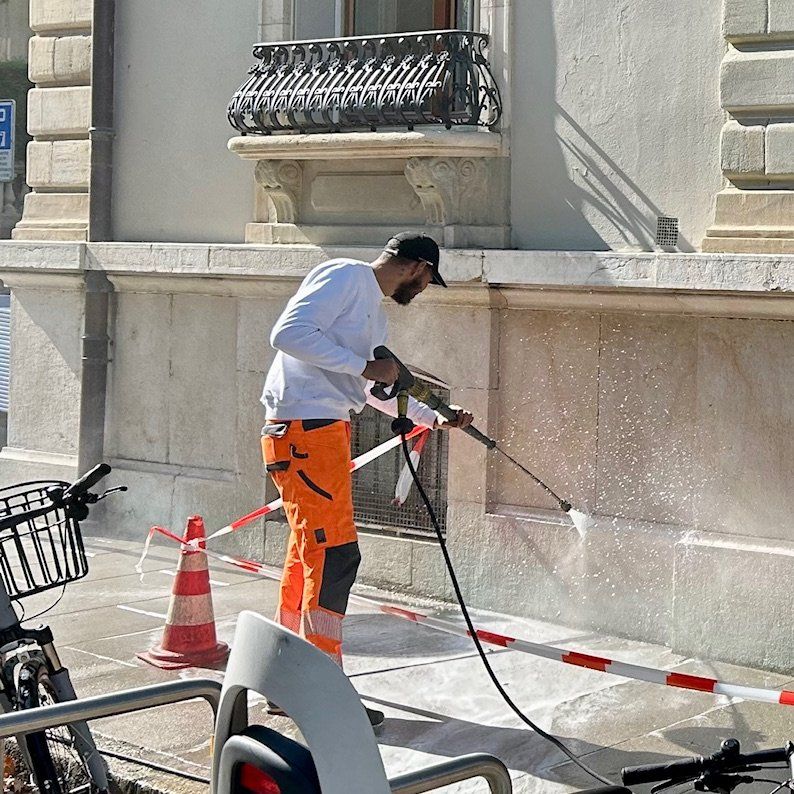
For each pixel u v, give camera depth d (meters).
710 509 6.32
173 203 8.52
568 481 6.81
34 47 9.14
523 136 6.99
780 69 6.05
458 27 7.53
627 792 2.77
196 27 8.38
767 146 6.10
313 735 2.28
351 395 5.25
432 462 7.49
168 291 8.52
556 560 6.79
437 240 7.13
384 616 6.97
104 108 8.70
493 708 5.57
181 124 8.46
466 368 7.07
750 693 4.73
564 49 6.84
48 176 9.11
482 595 7.08
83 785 4.20
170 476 8.52
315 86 7.40
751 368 6.16
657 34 6.54
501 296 6.91
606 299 6.55
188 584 6.13
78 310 8.95
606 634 6.63
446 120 6.98
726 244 6.19
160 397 8.62
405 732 5.27
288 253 7.66
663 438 6.48
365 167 7.52
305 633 5.18
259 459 8.06
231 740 2.39
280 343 5.06
